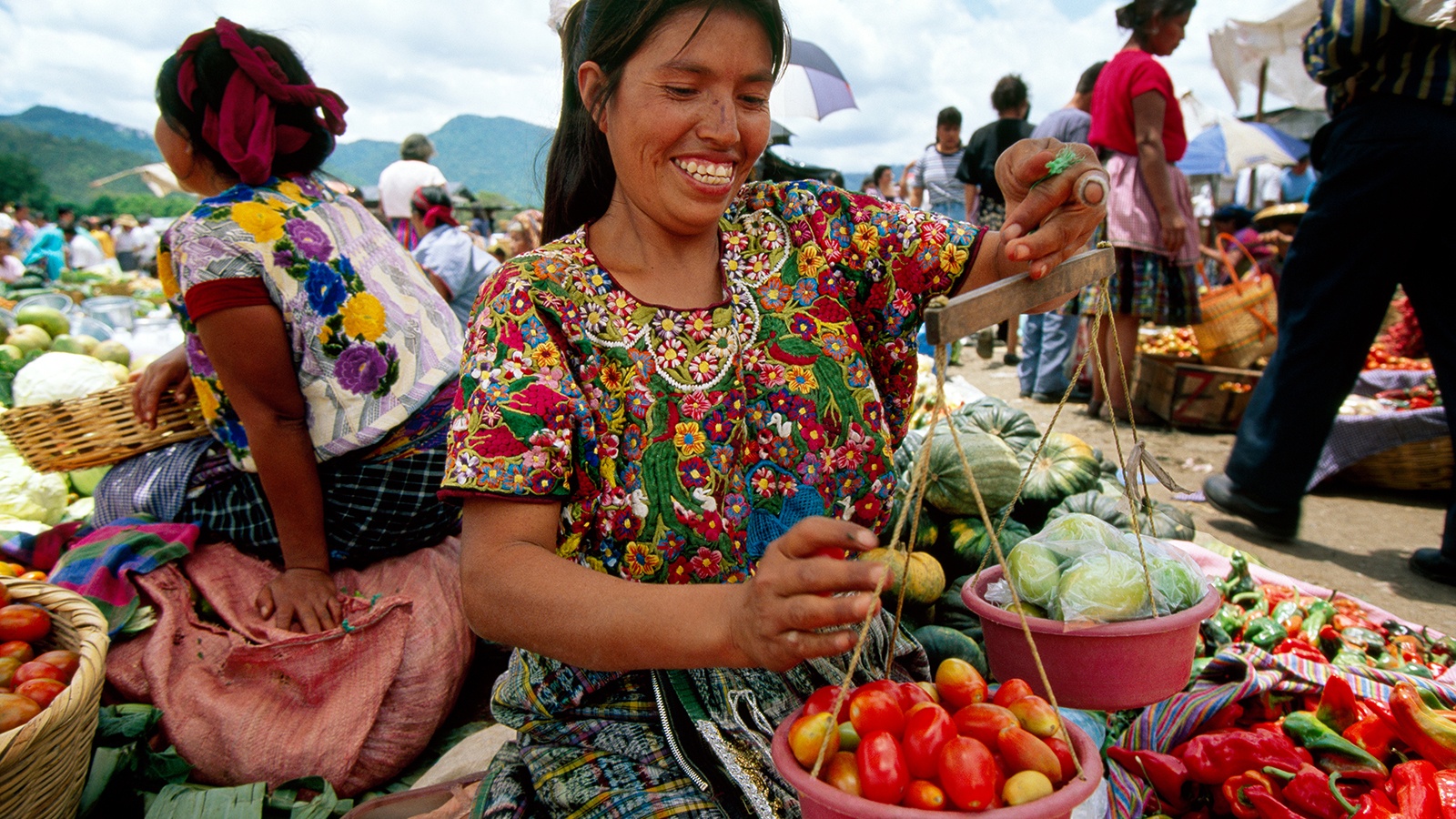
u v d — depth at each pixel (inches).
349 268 95.5
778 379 54.6
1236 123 491.8
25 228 669.9
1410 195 119.7
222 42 91.6
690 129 49.8
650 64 49.4
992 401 134.1
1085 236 52.4
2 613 82.7
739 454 53.9
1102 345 224.2
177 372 105.7
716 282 56.7
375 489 99.8
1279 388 137.4
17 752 63.6
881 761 40.4
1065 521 70.1
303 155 101.9
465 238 226.7
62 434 104.6
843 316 57.8
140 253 732.0
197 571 98.3
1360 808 62.1
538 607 45.3
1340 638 97.0
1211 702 75.1
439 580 101.0
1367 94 123.7
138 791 84.7
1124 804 68.6
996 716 45.0
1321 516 166.6
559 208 62.3
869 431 56.2
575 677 54.9
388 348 97.1
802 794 41.5
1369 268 125.6
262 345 90.3
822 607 38.1
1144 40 197.9
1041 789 40.6
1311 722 71.5
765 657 40.3
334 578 101.7
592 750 54.7
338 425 96.1
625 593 44.2
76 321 214.4
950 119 327.9
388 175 280.5
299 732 88.4
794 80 358.0
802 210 59.1
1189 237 205.3
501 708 59.3
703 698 52.4
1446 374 127.3
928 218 59.8
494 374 49.3
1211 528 159.0
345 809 87.0
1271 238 346.6
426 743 95.4
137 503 104.7
